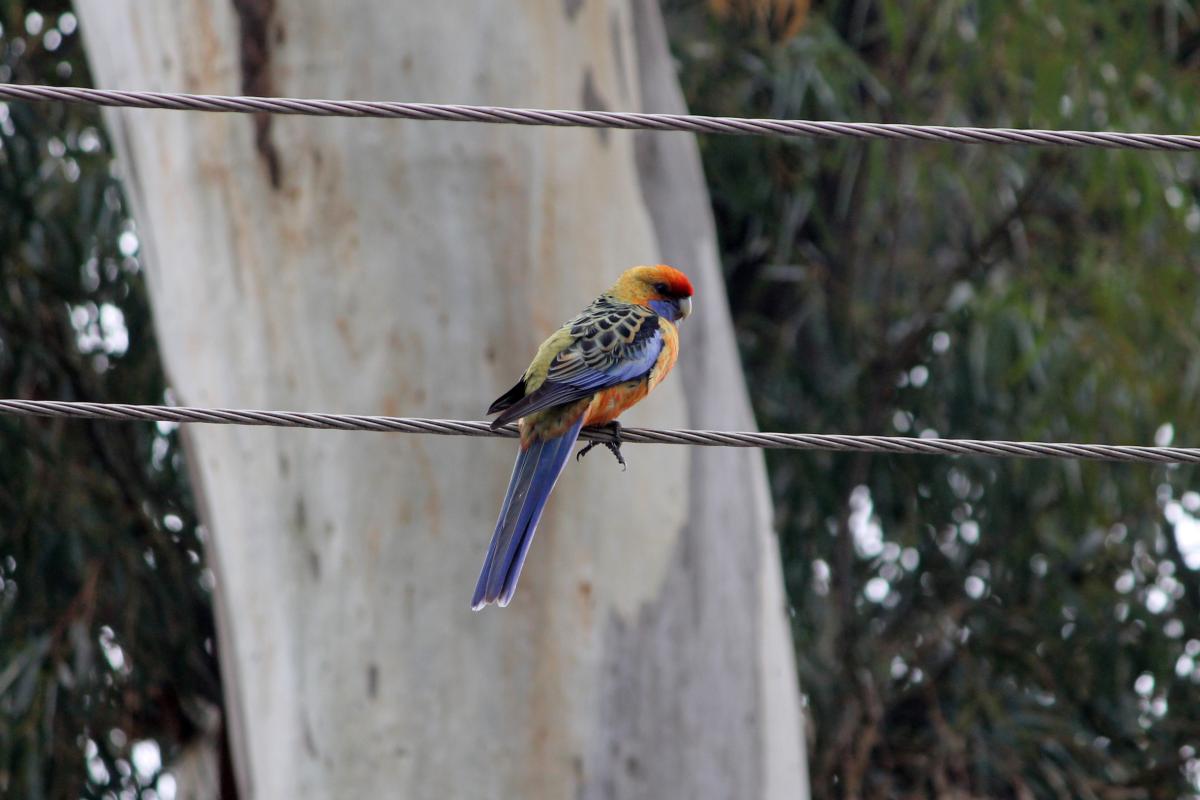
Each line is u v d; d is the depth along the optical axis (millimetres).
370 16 11336
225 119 11328
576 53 11805
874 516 16875
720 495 11633
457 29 11406
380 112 7355
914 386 16891
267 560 11156
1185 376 15898
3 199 15922
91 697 15664
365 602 10844
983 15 15742
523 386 8164
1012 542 16562
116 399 16344
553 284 11297
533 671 10820
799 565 16562
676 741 10992
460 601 10797
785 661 11805
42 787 15242
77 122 16016
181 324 11625
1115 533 16625
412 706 10750
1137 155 15516
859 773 15578
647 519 11203
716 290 12281
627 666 10953
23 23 16328
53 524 15703
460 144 11234
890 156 16859
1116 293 15703
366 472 10922
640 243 11742
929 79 17266
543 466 7973
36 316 15961
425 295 11086
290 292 11172
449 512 10875
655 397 11469
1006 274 16781
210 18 11484
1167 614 16688
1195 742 16859
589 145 11617
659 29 13016
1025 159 16438
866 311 17266
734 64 16703
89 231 15625
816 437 7605
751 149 16500
